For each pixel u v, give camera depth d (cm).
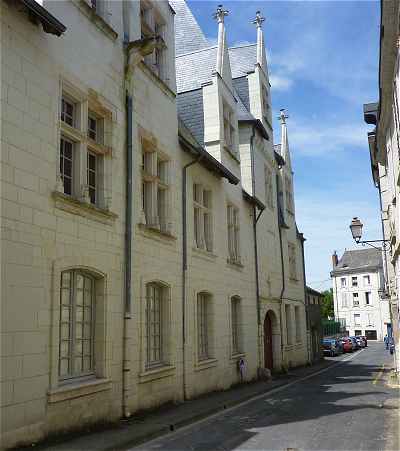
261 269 2138
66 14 914
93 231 934
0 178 711
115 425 930
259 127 2220
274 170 2562
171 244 1291
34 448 714
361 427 966
